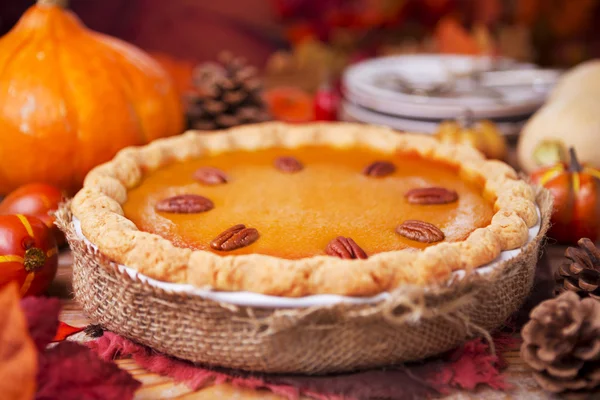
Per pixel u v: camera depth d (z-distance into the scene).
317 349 0.54
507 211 0.60
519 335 0.59
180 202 0.63
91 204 0.61
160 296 0.55
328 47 1.13
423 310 0.53
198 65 1.17
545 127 0.77
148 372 0.57
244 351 0.54
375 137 0.74
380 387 0.54
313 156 0.73
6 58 0.71
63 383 0.52
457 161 0.70
